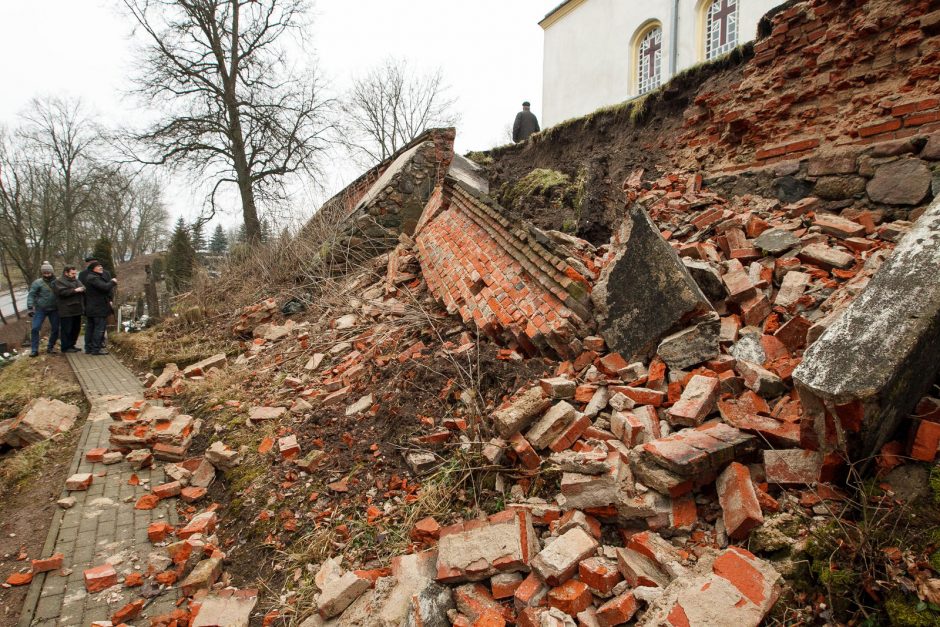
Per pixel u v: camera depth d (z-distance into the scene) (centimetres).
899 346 205
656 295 339
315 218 1125
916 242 243
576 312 387
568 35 1862
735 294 369
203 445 479
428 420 379
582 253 501
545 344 397
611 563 222
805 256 396
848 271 363
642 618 186
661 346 330
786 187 513
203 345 838
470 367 402
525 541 242
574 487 254
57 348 1143
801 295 354
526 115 1514
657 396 306
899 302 222
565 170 945
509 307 445
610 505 243
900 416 218
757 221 461
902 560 183
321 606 250
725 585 183
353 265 950
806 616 182
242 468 414
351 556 297
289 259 1029
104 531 366
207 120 1734
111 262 2134
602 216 707
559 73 1917
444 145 1013
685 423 279
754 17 1223
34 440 523
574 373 366
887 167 424
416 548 281
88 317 984
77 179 2577
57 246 2658
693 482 238
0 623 283
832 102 491
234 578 312
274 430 462
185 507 400
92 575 308
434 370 434
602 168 784
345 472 372
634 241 363
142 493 420
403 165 991
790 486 230
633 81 1620
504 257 498
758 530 214
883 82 452
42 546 354
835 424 211
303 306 873
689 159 673
